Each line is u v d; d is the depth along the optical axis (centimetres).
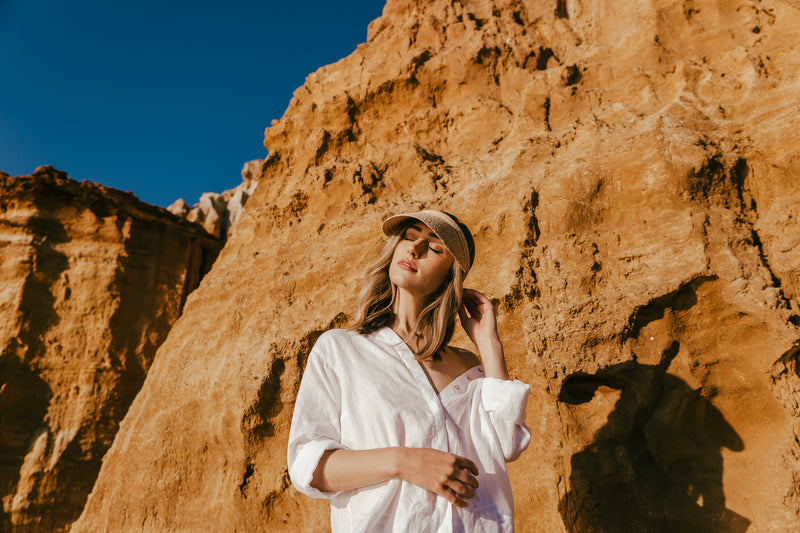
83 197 1102
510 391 134
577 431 303
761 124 366
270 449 432
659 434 297
